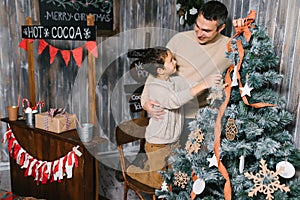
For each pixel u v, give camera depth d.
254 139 1.40
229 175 1.47
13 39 2.61
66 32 1.94
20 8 2.59
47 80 2.79
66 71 2.84
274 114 1.34
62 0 2.59
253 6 1.78
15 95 2.71
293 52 1.53
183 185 1.55
